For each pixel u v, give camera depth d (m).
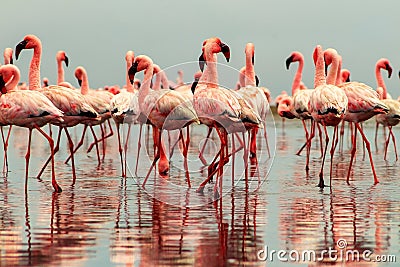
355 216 11.98
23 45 17.12
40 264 9.02
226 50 14.77
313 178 16.84
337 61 18.31
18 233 10.62
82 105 16.27
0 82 15.20
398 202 13.32
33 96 14.75
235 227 11.20
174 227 11.18
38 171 18.05
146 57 16.61
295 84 26.31
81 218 11.78
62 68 26.17
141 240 10.30
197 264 9.15
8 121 14.79
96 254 9.52
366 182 16.14
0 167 18.91
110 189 14.99
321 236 10.59
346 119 16.56
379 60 26.36
